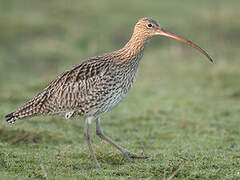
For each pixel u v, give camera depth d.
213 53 29.36
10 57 28.95
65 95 12.68
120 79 12.77
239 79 23.70
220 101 20.86
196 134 16.52
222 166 12.23
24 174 11.16
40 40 31.67
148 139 16.00
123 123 17.88
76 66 12.83
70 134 15.88
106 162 12.84
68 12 36.81
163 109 19.52
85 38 31.97
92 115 12.83
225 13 36.00
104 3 39.03
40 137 15.07
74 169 12.02
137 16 36.16
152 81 24.25
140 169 11.87
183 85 23.44
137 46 13.20
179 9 38.00
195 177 11.26
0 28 32.53
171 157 13.20
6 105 19.33
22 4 37.97
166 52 30.08
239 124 17.84
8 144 14.23
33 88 22.62
